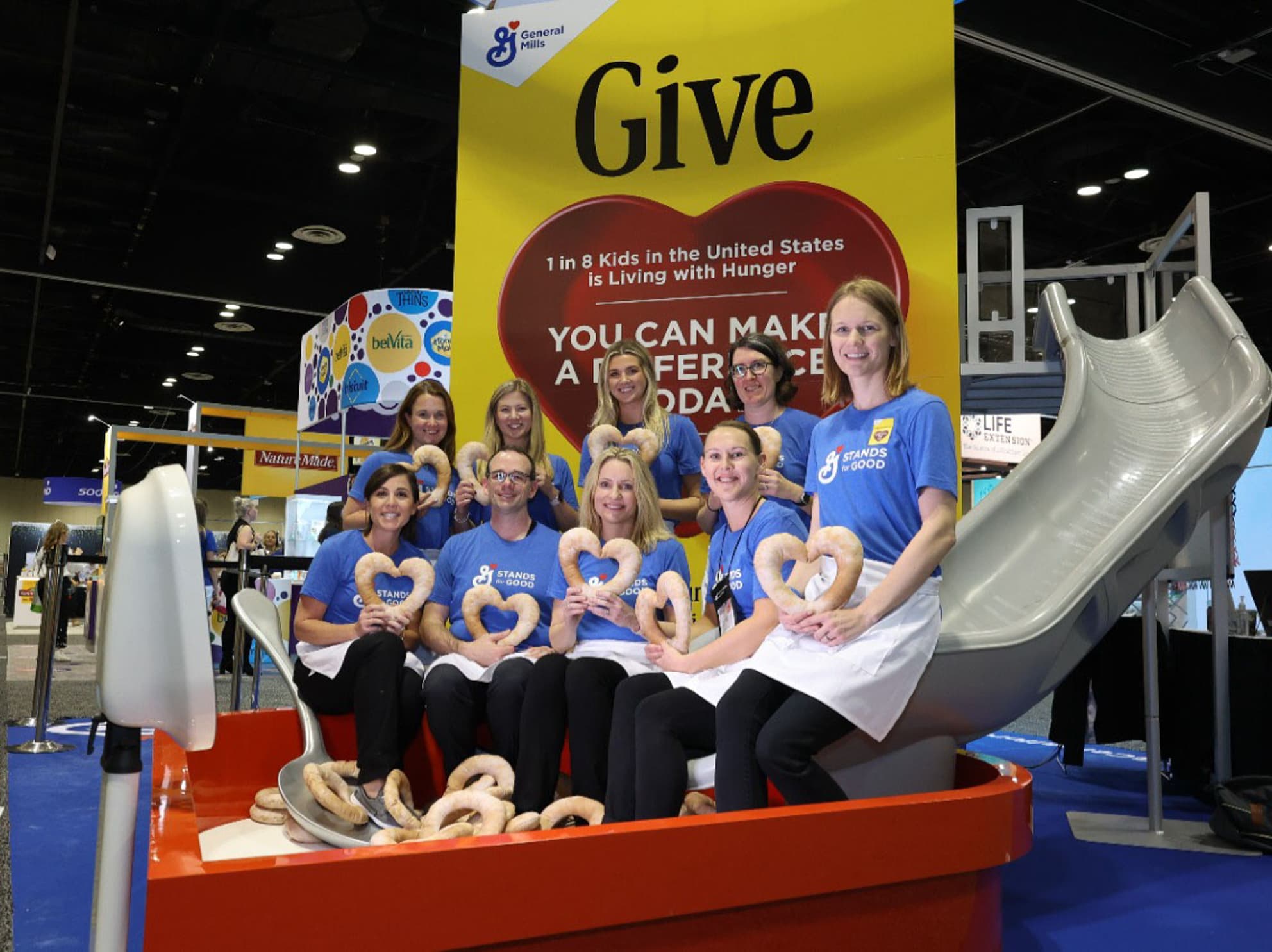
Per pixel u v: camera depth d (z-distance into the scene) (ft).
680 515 12.00
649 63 13.16
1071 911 9.41
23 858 10.19
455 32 25.22
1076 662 9.42
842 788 7.50
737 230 12.84
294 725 10.37
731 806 6.98
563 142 13.38
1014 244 16.38
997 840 6.38
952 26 12.25
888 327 7.80
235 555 32.07
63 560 17.54
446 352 25.12
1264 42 21.57
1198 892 10.07
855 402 8.18
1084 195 31.37
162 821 5.32
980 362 16.22
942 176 12.21
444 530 12.05
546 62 13.44
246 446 35.99
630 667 9.02
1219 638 14.28
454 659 9.74
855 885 5.72
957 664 7.70
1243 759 14.60
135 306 45.24
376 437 32.50
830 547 7.15
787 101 12.73
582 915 4.92
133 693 4.42
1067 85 26.89
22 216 34.60
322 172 32.96
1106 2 20.92
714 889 5.26
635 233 13.15
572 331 13.26
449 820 8.90
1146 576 10.05
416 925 4.59
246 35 24.43
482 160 13.57
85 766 15.44
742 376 11.52
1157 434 12.98
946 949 6.16
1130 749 21.02
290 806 8.70
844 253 12.49
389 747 9.25
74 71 26.07
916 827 5.96
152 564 4.46
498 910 4.75
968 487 39.55
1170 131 28.43
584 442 13.15
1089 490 12.23
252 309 45.50
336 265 37.73
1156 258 16.22
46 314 47.57
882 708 7.09
